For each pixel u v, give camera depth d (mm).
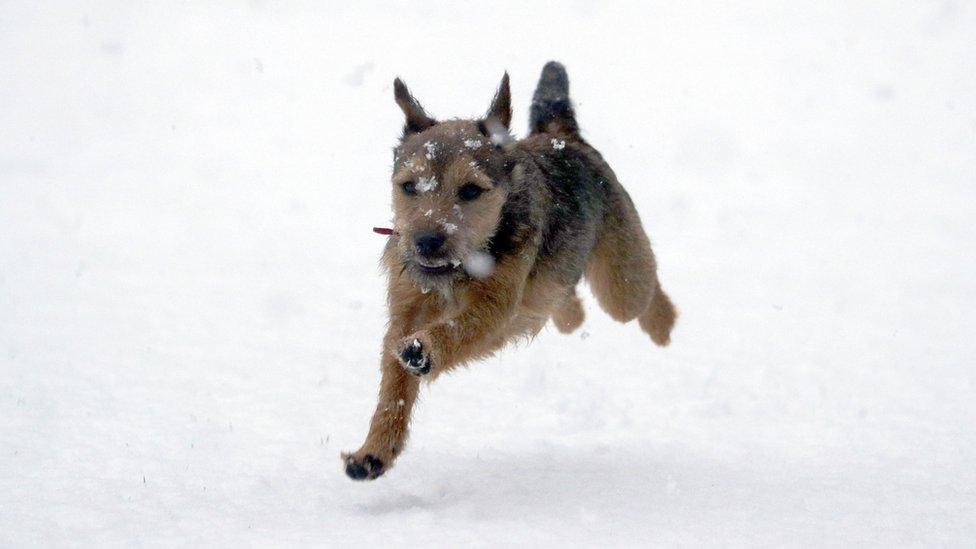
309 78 65312
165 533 6023
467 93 49500
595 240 8773
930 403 9992
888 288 17219
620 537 5863
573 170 8492
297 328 13625
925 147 41469
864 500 6766
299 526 6152
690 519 6281
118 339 12547
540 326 8164
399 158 7430
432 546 5641
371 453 6566
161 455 7895
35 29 90188
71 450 7918
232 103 55188
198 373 10922
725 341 13172
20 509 6457
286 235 22453
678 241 22266
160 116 49781
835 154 39344
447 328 6836
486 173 7074
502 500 6730
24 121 46062
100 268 17859
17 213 23969
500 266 7203
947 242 22203
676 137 42500
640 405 9953
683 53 83688
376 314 14719
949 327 14125
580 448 8289
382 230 7449
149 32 94438
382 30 103188
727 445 8453
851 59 77000
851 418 9414
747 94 58938
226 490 7023
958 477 7371
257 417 9211
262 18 113875
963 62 72250
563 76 9414
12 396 9562
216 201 27531
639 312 9453
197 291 16125
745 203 28016
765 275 18469
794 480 7297
